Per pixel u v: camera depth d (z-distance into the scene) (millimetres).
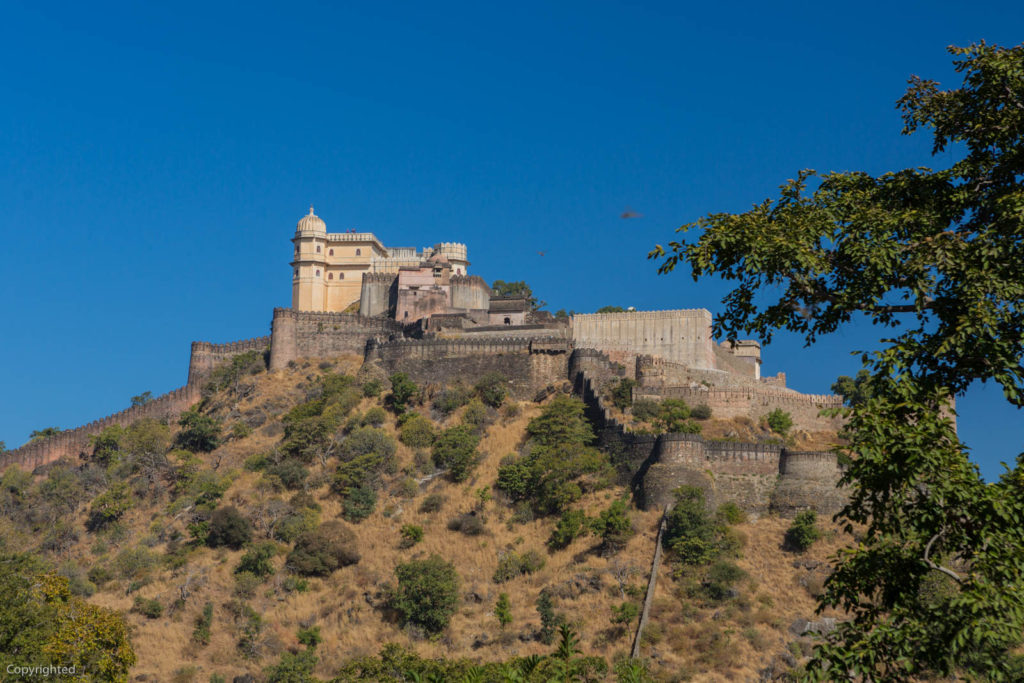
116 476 128250
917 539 28656
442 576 94188
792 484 100750
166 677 86375
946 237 30203
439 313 159500
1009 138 32844
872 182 34375
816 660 27453
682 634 83062
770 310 32031
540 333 147625
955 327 28891
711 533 94625
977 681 38969
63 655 68188
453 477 117125
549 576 95188
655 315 144125
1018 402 27906
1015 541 26859
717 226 32438
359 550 106062
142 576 105062
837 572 29250
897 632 26609
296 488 119562
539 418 120500
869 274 30234
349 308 175625
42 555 114062
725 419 122500
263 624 95062
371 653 88188
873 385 29562
